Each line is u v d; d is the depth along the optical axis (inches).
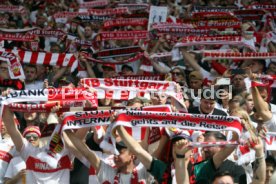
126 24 797.2
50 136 450.6
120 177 426.6
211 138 408.8
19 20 909.2
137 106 428.1
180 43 674.8
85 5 956.6
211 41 673.6
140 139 446.6
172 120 397.1
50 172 441.7
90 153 427.5
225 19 722.8
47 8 944.3
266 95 515.5
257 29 806.5
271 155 471.8
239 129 394.6
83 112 407.5
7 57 595.2
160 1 920.3
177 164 379.2
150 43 740.7
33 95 424.5
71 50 748.0
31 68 653.9
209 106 498.3
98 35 743.7
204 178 394.6
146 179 426.6
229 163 418.6
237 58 653.9
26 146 440.8
